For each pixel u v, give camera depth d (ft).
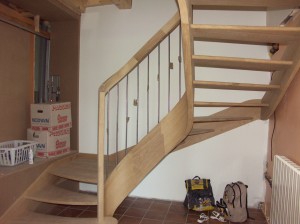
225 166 10.65
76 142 12.03
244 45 10.28
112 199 9.16
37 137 10.15
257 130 10.37
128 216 9.66
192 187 10.43
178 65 10.84
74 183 11.76
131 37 11.39
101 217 8.66
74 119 12.00
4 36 9.65
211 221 9.36
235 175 10.59
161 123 8.83
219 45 10.42
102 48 11.73
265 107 9.56
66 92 12.02
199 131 9.74
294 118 7.48
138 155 9.02
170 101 11.03
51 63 12.09
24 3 9.71
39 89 11.64
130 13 11.35
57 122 10.41
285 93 8.29
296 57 6.90
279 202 7.35
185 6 6.02
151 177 11.30
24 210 9.10
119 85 11.51
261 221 9.37
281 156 7.80
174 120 8.66
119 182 9.13
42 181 9.90
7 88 9.89
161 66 11.02
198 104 8.57
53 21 11.93
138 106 11.34
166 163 11.12
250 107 10.35
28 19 10.77
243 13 10.21
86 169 10.38
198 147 10.80
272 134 9.62
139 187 11.45
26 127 10.94
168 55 10.74
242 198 9.39
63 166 10.77
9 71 9.96
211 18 10.45
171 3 10.91
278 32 6.35
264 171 10.32
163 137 8.80
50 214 9.81
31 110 10.24
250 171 10.48
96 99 11.91
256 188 10.46
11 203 8.52
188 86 7.29
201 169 10.84
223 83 7.77
